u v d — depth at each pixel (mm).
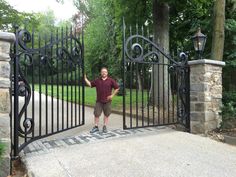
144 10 12016
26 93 4625
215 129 6625
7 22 11305
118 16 12391
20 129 4523
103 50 26812
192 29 11008
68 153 4637
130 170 3984
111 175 3799
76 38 6078
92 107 12164
